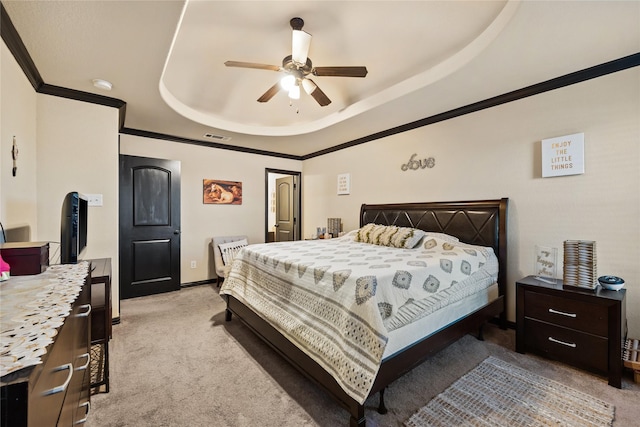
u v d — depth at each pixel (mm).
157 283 4016
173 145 4359
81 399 1174
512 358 2234
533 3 1636
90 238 2742
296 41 2012
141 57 2092
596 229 2324
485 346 2447
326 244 3336
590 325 1976
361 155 4516
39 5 1535
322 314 1769
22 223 2129
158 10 1602
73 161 2648
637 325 2133
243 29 2100
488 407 1654
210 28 2082
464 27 2049
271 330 2184
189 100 3344
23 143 2148
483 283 2520
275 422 1566
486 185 3016
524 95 2715
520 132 2766
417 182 3691
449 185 3342
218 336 2648
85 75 2348
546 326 2189
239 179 5059
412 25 2037
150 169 3939
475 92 2807
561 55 2145
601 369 1920
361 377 1409
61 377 764
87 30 1768
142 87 2600
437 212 3348
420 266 1985
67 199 1685
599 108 2309
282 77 2604
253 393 1818
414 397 1751
